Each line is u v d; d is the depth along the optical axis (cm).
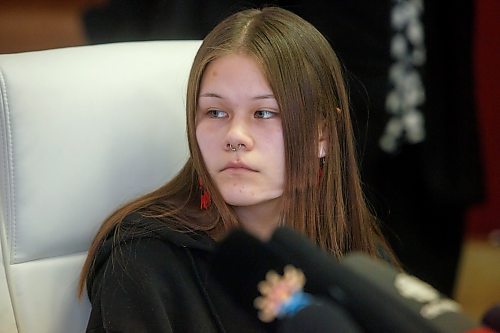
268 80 290
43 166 319
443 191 545
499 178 864
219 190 298
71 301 328
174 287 300
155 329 287
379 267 154
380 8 500
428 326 145
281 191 300
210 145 293
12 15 535
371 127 518
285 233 155
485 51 836
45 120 318
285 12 311
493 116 850
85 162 325
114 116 331
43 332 324
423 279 568
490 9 828
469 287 773
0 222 318
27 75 318
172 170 347
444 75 530
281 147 294
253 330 300
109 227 312
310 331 141
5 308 318
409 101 522
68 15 546
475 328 148
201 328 295
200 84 297
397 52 511
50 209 320
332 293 148
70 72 326
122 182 335
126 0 503
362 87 500
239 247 154
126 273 296
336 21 501
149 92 339
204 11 484
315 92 301
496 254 838
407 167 538
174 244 305
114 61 337
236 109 291
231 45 294
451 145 543
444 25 522
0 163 316
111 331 285
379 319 146
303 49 302
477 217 873
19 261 320
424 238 561
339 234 321
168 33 490
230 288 155
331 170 316
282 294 149
